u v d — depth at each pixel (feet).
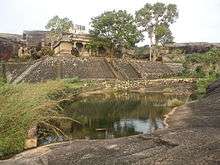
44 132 56.80
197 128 43.91
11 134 43.21
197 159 29.66
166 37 309.83
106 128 72.79
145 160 31.19
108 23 260.42
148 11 289.74
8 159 39.14
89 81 185.68
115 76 211.00
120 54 276.62
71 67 201.57
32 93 47.93
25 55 236.02
